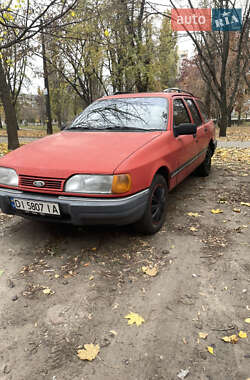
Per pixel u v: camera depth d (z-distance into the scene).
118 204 2.51
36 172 2.68
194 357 1.72
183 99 4.48
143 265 2.66
